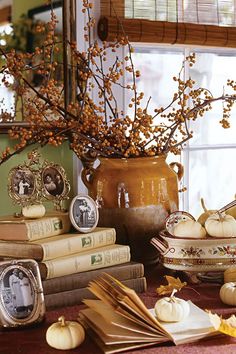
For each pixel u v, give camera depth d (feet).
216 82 9.09
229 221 6.13
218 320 4.96
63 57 7.59
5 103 7.29
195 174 9.02
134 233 6.82
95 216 6.18
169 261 6.21
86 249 5.98
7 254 5.81
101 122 6.89
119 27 7.75
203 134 9.03
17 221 5.84
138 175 6.81
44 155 7.70
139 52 8.49
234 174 9.32
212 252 6.09
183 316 5.17
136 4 8.04
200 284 6.32
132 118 8.52
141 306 4.85
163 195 6.90
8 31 7.29
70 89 7.60
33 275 5.39
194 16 8.42
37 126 6.97
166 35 8.04
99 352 4.78
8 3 7.25
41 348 4.87
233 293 5.64
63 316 4.99
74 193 7.91
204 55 8.94
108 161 6.88
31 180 6.76
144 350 4.76
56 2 7.55
